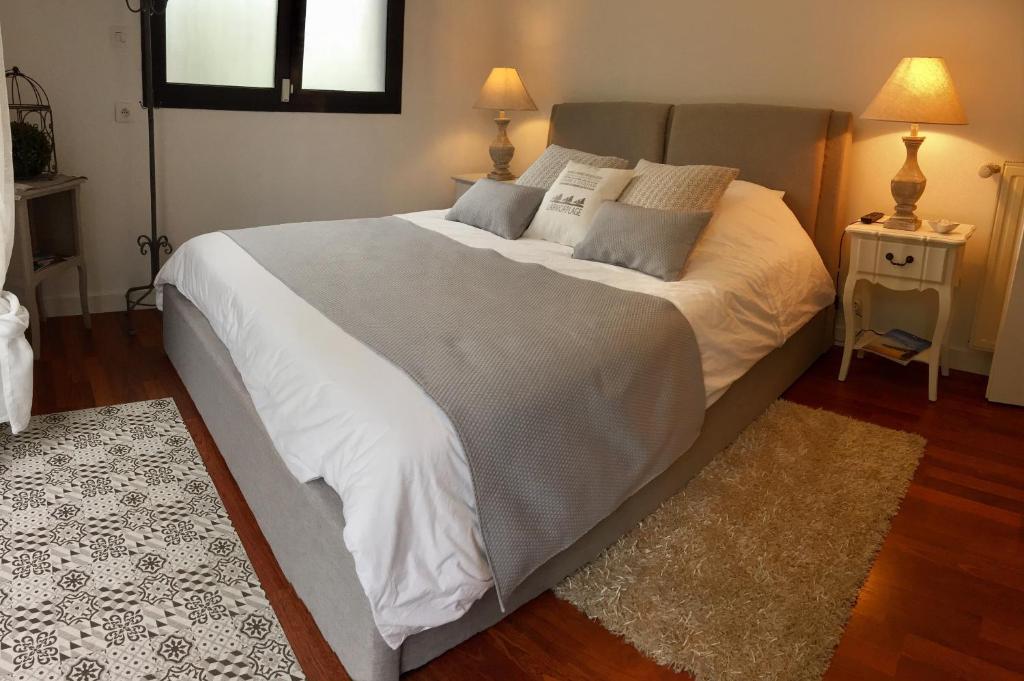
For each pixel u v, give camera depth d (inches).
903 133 143.9
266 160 172.6
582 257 125.2
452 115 197.8
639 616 78.7
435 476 66.5
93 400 122.0
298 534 77.4
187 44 158.2
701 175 134.1
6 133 105.3
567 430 77.9
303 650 73.5
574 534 78.0
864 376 145.6
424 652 71.0
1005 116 134.5
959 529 98.0
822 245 150.3
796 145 147.6
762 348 117.0
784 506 99.7
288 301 96.8
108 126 153.2
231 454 100.2
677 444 94.3
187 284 121.0
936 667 74.5
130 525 90.7
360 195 188.1
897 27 141.1
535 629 77.2
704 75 165.2
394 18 180.1
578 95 187.3
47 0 142.3
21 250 128.0
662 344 93.2
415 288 101.7
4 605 76.4
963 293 145.2
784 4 152.0
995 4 131.6
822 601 82.2
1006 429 125.3
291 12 166.2
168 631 74.6
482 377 75.7
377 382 74.5
